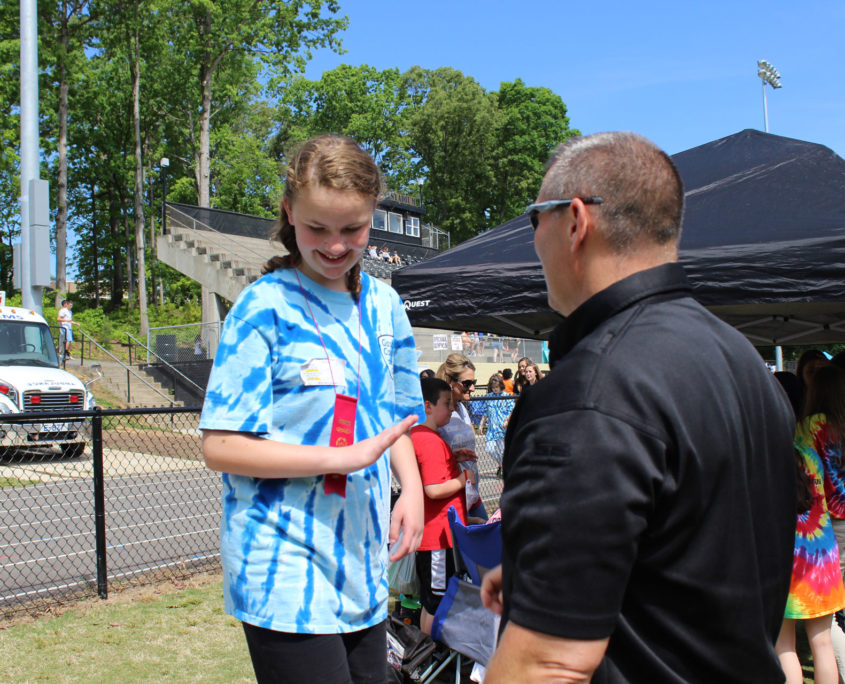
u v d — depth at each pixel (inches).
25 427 234.1
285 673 64.9
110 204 1612.9
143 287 1215.6
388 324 78.1
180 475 293.6
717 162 184.5
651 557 40.4
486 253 168.9
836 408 129.3
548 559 38.7
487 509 261.3
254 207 1453.0
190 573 210.5
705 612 40.2
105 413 186.7
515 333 214.7
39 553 233.0
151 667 142.9
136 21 1110.4
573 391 41.1
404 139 1904.5
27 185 521.7
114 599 186.7
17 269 526.3
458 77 2063.2
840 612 138.3
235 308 67.9
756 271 128.6
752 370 46.0
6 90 1065.5
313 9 1141.1
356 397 70.6
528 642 38.9
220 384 65.2
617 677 40.6
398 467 79.5
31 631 162.7
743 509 41.8
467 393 241.1
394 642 140.9
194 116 1386.6
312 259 68.1
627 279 46.0
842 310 188.9
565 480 39.0
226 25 1111.0
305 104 1857.8
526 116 1950.1
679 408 40.2
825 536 123.6
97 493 188.1
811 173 159.8
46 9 1041.5
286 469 63.9
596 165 47.3
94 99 1332.4
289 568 65.0
